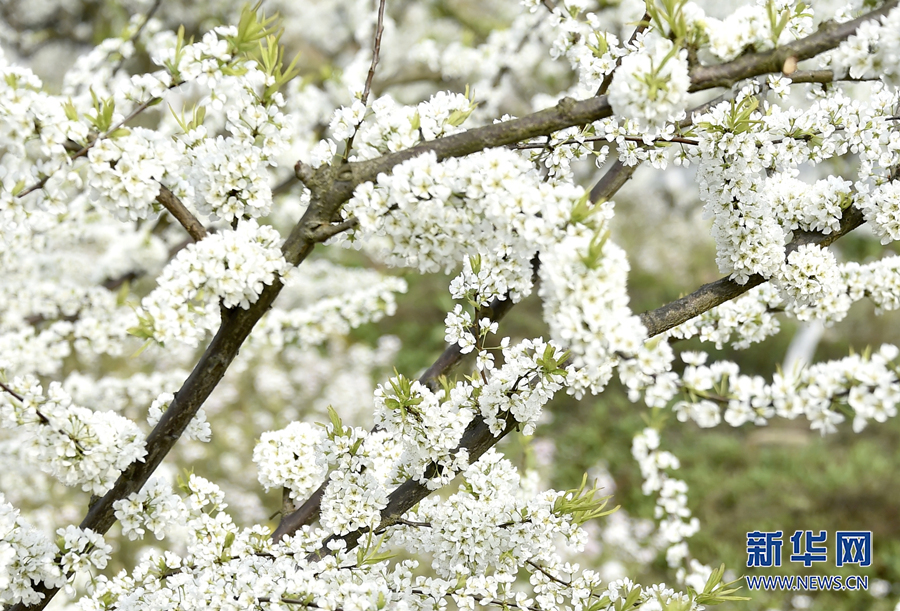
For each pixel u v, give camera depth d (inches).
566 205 116.9
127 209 119.8
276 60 120.3
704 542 262.4
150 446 123.0
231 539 124.4
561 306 116.0
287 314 162.4
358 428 124.6
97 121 118.8
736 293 124.6
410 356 386.9
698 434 339.9
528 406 123.5
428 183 117.7
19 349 145.8
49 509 201.2
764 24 117.8
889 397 122.9
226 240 119.3
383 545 126.0
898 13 117.0
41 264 161.8
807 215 124.7
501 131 118.6
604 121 123.2
